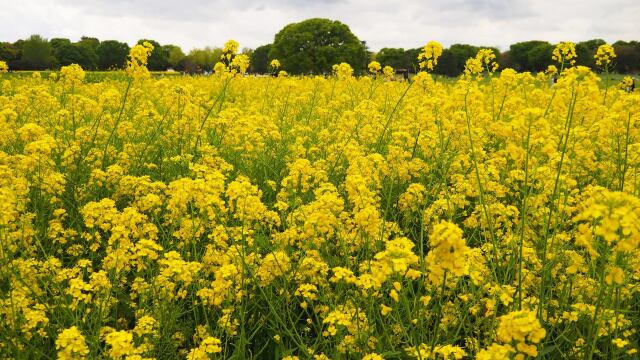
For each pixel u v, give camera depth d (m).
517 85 9.49
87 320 3.28
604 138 6.17
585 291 3.43
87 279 3.97
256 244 4.30
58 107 8.25
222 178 3.70
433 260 2.24
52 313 3.19
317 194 4.29
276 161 7.11
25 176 4.84
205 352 2.72
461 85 7.33
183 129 7.14
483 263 3.71
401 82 15.12
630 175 4.88
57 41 64.75
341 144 6.55
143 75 6.38
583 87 3.61
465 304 3.36
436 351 2.61
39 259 4.06
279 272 3.42
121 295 3.67
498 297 3.11
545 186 4.35
